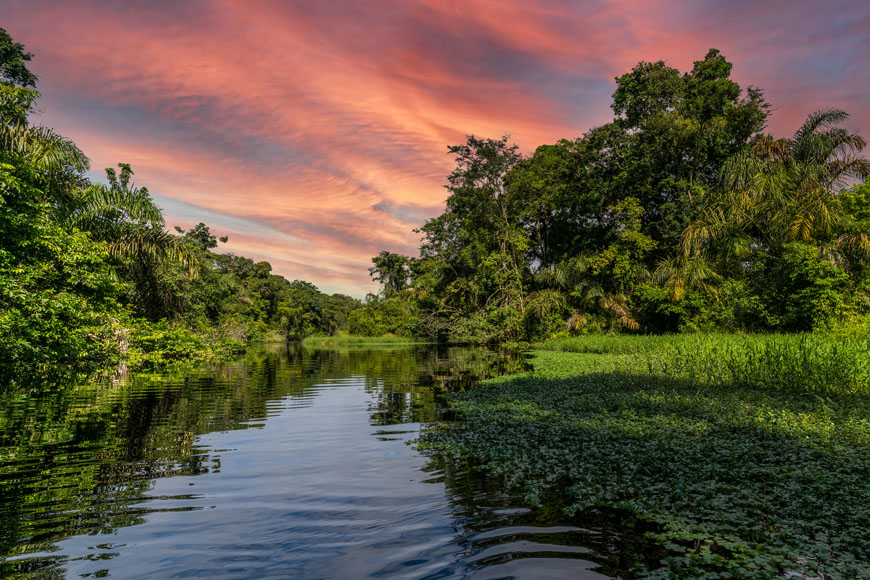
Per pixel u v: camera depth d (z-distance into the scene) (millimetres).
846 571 3480
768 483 5410
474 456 6926
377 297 80938
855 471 5777
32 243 14945
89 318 16812
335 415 10234
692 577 3400
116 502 4969
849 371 11211
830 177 26094
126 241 22391
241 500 5059
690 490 5188
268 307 91688
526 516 4609
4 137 17969
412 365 23938
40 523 4402
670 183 35656
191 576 3424
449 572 3486
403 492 5332
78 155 19562
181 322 27516
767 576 3393
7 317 12711
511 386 14383
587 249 41594
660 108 36125
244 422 9359
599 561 3672
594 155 40469
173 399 11953
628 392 12039
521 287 44750
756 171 26969
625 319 34781
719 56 35281
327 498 5133
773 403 9859
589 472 5953
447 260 53000
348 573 3469
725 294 27875
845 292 22141
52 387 13484
